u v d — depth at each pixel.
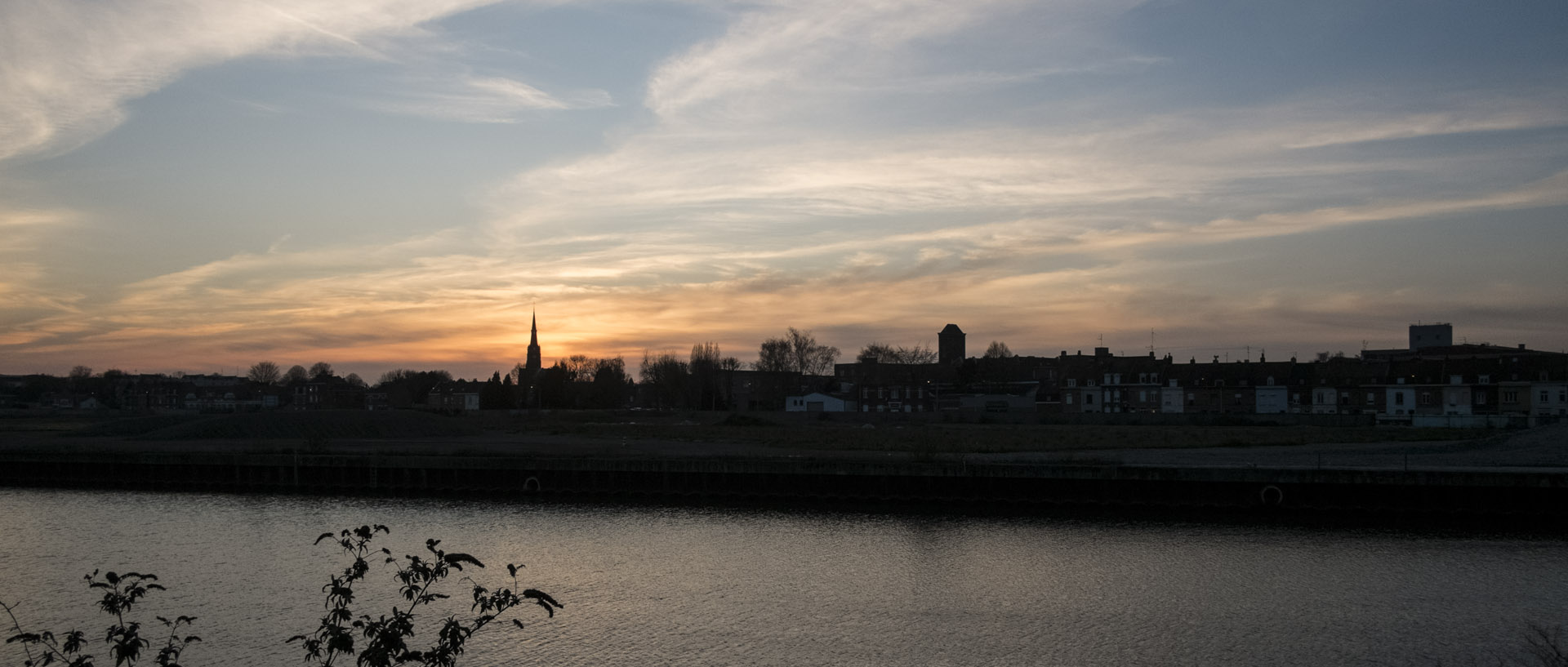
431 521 55.66
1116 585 39.41
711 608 36.12
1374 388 138.25
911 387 173.62
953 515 56.09
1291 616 34.78
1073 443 89.50
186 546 48.22
